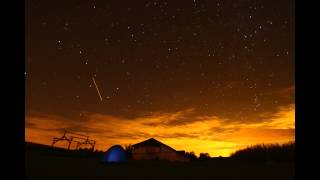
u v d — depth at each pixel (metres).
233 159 17.47
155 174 10.66
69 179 8.94
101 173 10.30
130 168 11.95
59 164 11.64
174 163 15.12
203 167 12.91
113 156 14.04
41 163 11.59
